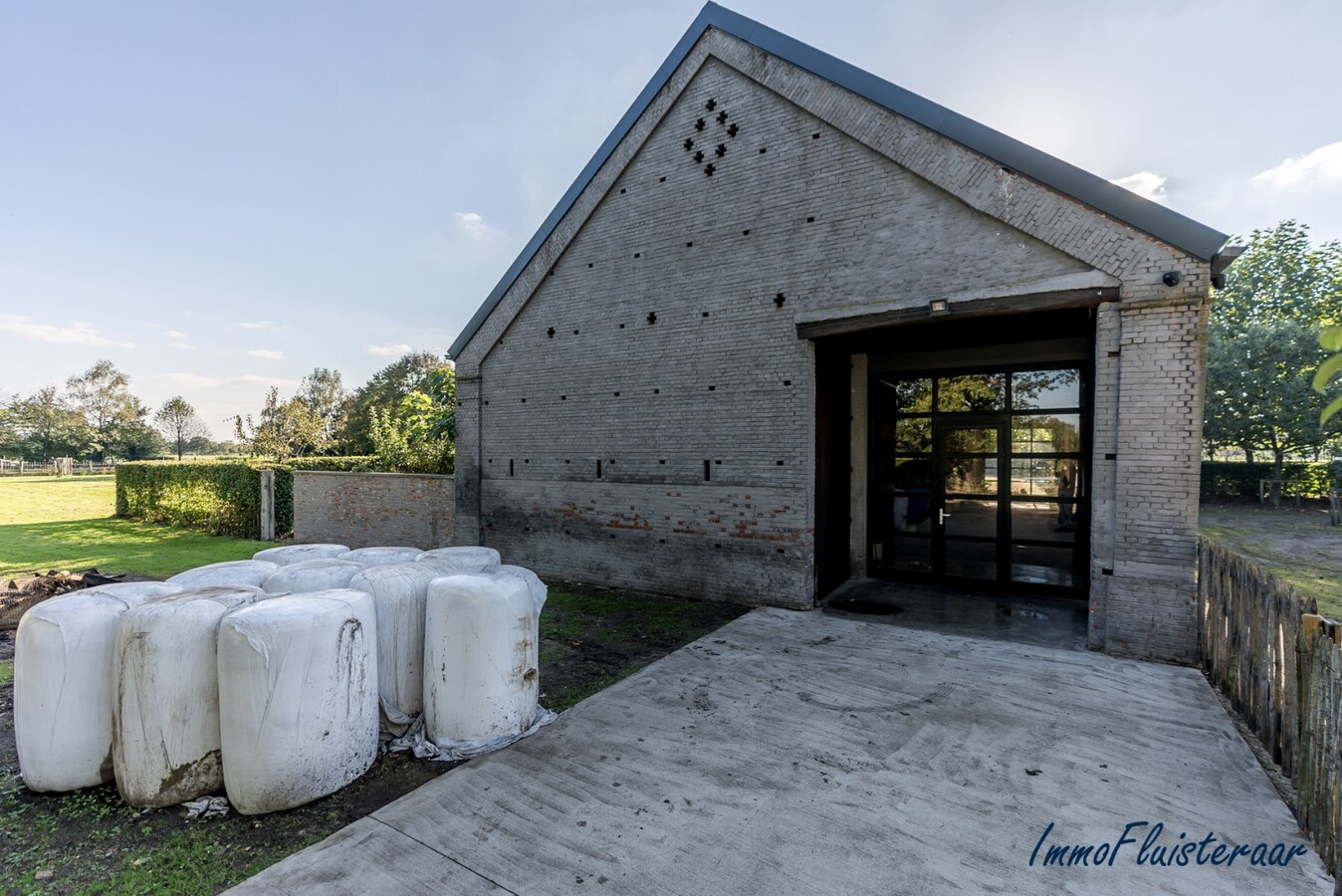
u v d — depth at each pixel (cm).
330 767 352
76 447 5678
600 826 321
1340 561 1079
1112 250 562
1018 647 596
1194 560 537
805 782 362
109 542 1408
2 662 577
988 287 622
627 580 877
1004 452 825
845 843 306
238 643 329
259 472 1483
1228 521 1695
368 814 336
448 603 404
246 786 331
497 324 1017
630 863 292
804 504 736
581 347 925
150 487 1812
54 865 296
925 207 656
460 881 280
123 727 339
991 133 615
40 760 347
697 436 815
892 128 670
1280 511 1962
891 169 675
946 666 547
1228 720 436
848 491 906
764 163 759
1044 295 594
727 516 791
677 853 299
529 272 977
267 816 334
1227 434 2152
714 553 801
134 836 318
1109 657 566
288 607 349
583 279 923
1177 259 537
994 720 440
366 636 379
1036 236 595
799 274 735
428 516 1203
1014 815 328
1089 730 423
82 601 368
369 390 4466
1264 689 397
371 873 286
